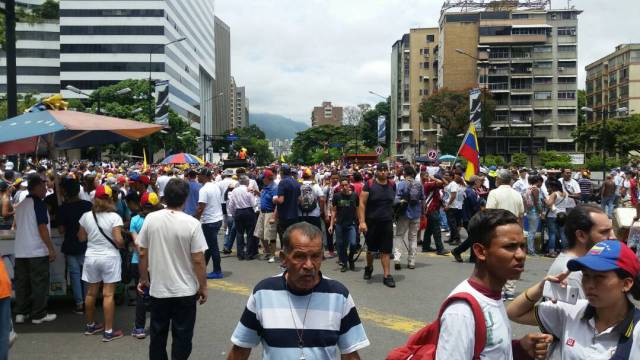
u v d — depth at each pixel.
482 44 84.31
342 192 10.24
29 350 5.92
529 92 84.50
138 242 5.12
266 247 11.67
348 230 10.26
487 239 2.42
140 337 6.34
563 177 14.66
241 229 11.61
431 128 97.12
